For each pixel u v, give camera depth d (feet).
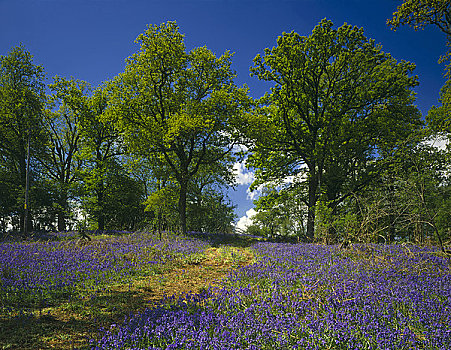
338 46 72.08
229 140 78.13
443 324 16.52
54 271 31.24
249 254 47.29
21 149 92.07
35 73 94.99
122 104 73.10
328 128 74.54
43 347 16.17
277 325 16.66
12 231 85.25
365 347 14.57
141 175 119.44
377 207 37.91
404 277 26.86
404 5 50.19
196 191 100.12
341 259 35.47
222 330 16.58
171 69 75.56
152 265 37.63
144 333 16.26
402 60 74.74
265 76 78.95
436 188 46.52
